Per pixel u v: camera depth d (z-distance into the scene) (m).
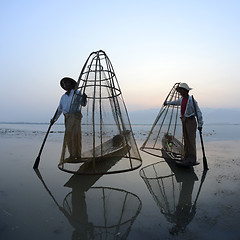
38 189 3.26
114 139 5.04
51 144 8.65
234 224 2.15
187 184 3.54
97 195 3.03
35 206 2.62
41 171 4.34
